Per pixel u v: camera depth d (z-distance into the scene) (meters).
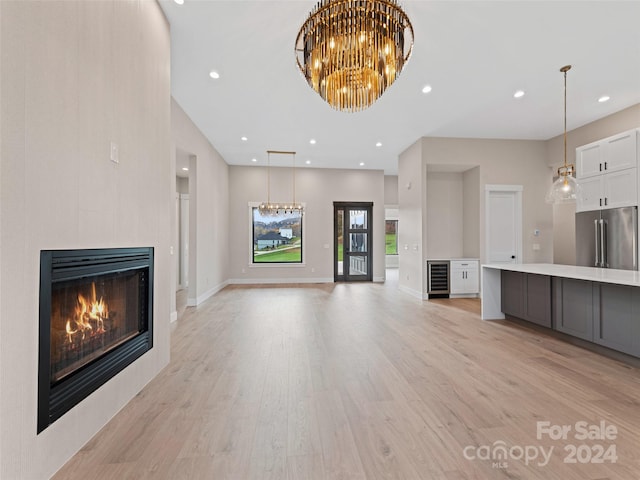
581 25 3.02
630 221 4.35
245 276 8.66
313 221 8.88
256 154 7.54
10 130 1.32
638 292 2.84
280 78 3.98
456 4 2.74
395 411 2.12
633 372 2.77
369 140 6.50
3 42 1.28
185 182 7.90
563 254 6.73
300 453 1.70
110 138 2.05
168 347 2.98
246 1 2.72
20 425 1.37
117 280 2.23
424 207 6.31
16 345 1.35
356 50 2.35
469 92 4.39
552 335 3.88
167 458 1.66
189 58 3.55
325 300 6.23
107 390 2.01
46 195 1.52
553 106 4.87
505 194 6.46
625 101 4.71
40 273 1.48
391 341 3.65
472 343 3.57
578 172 5.19
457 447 1.74
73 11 1.69
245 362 3.02
